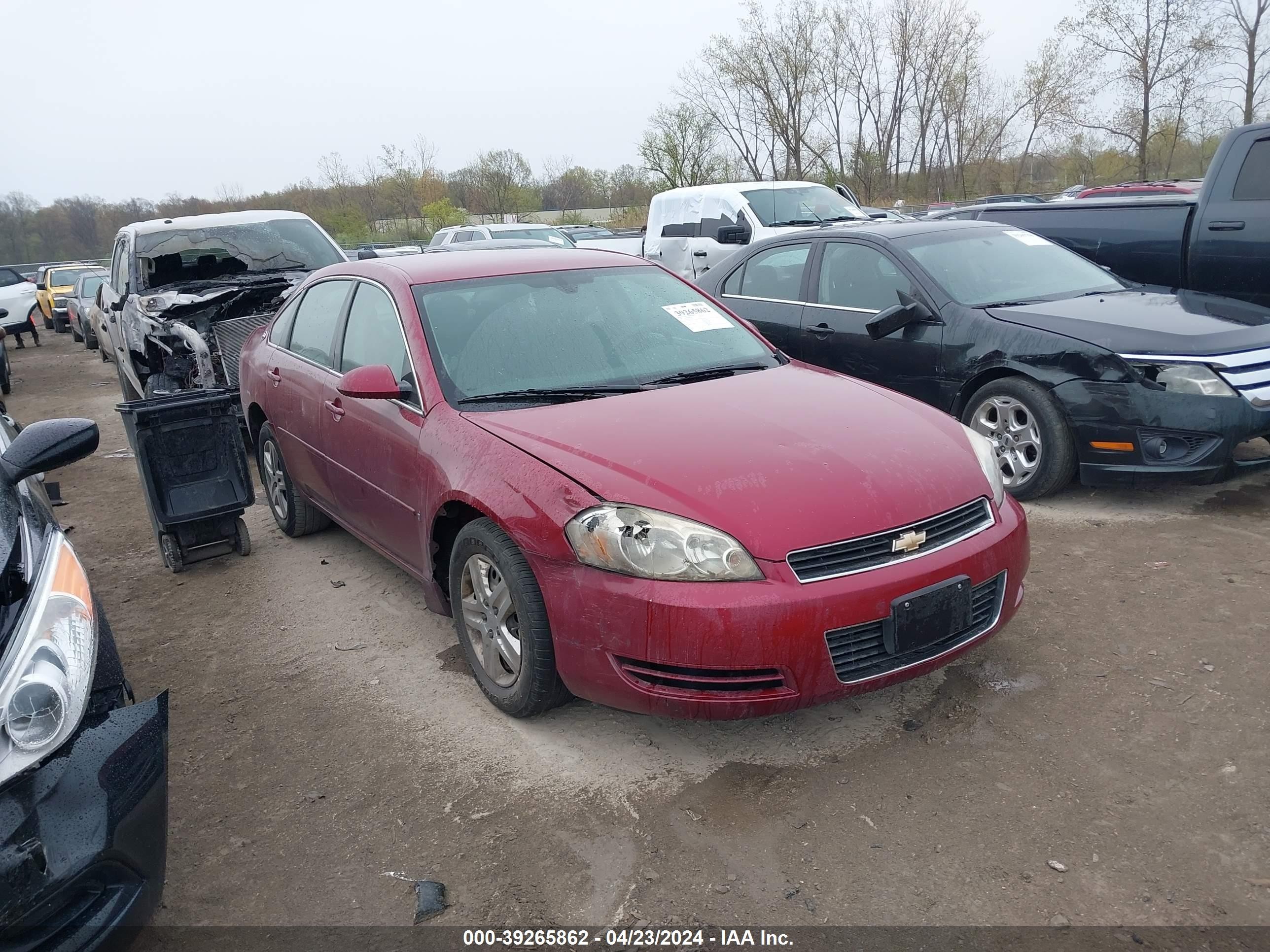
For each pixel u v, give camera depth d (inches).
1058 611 159.0
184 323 300.0
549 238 771.4
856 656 113.9
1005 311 215.9
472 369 150.1
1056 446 203.0
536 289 167.6
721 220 507.8
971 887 98.5
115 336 355.6
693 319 172.9
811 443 126.0
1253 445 233.5
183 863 111.5
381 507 162.9
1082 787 113.3
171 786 127.0
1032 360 204.5
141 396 343.3
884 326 222.2
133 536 241.8
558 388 147.9
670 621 109.3
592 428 131.3
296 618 179.8
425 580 152.6
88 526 253.9
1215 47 1190.3
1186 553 179.2
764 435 128.3
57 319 858.8
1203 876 98.1
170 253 345.1
